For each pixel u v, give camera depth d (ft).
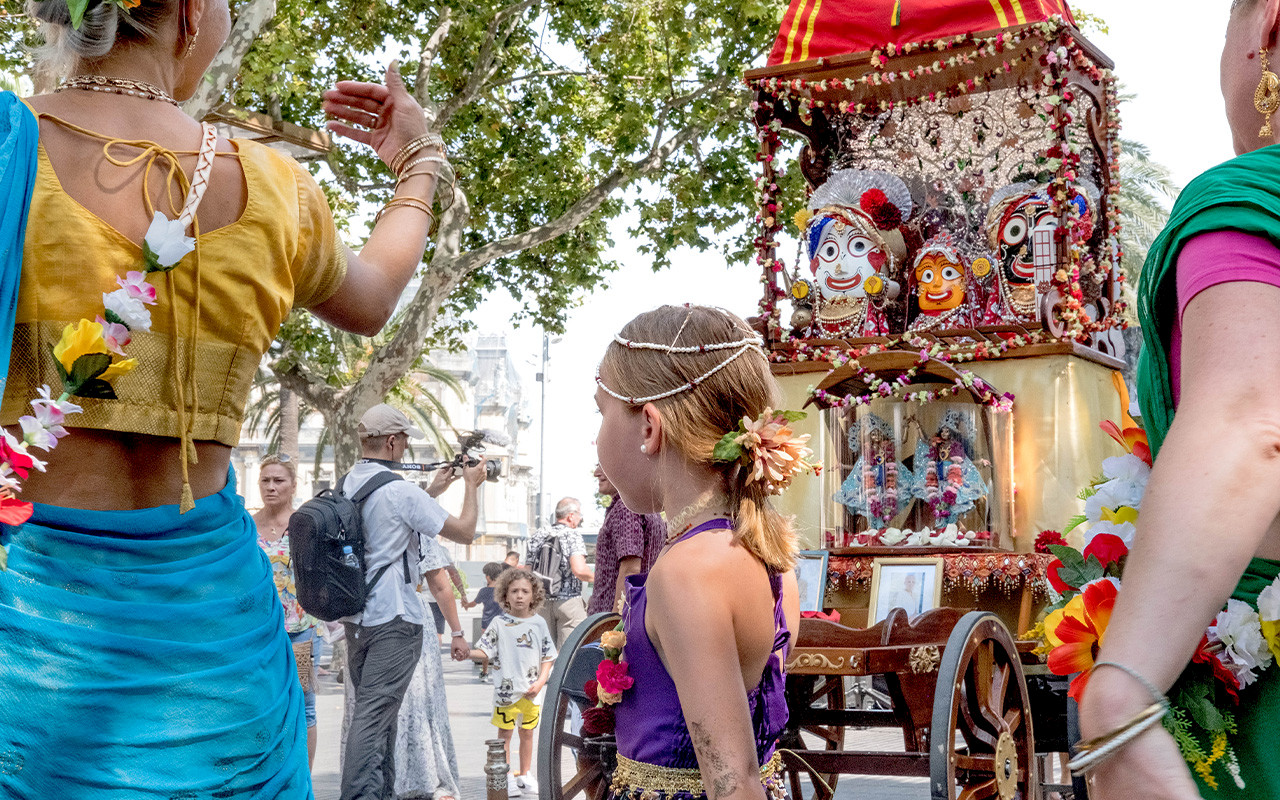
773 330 20.16
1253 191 4.35
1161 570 3.73
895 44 19.36
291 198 6.58
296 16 49.83
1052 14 18.44
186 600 5.89
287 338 57.98
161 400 5.96
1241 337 4.03
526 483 277.85
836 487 18.89
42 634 5.48
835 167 22.25
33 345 5.77
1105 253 20.22
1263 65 5.17
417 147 8.02
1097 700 3.72
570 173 60.75
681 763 6.79
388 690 18.84
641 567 19.76
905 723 16.16
